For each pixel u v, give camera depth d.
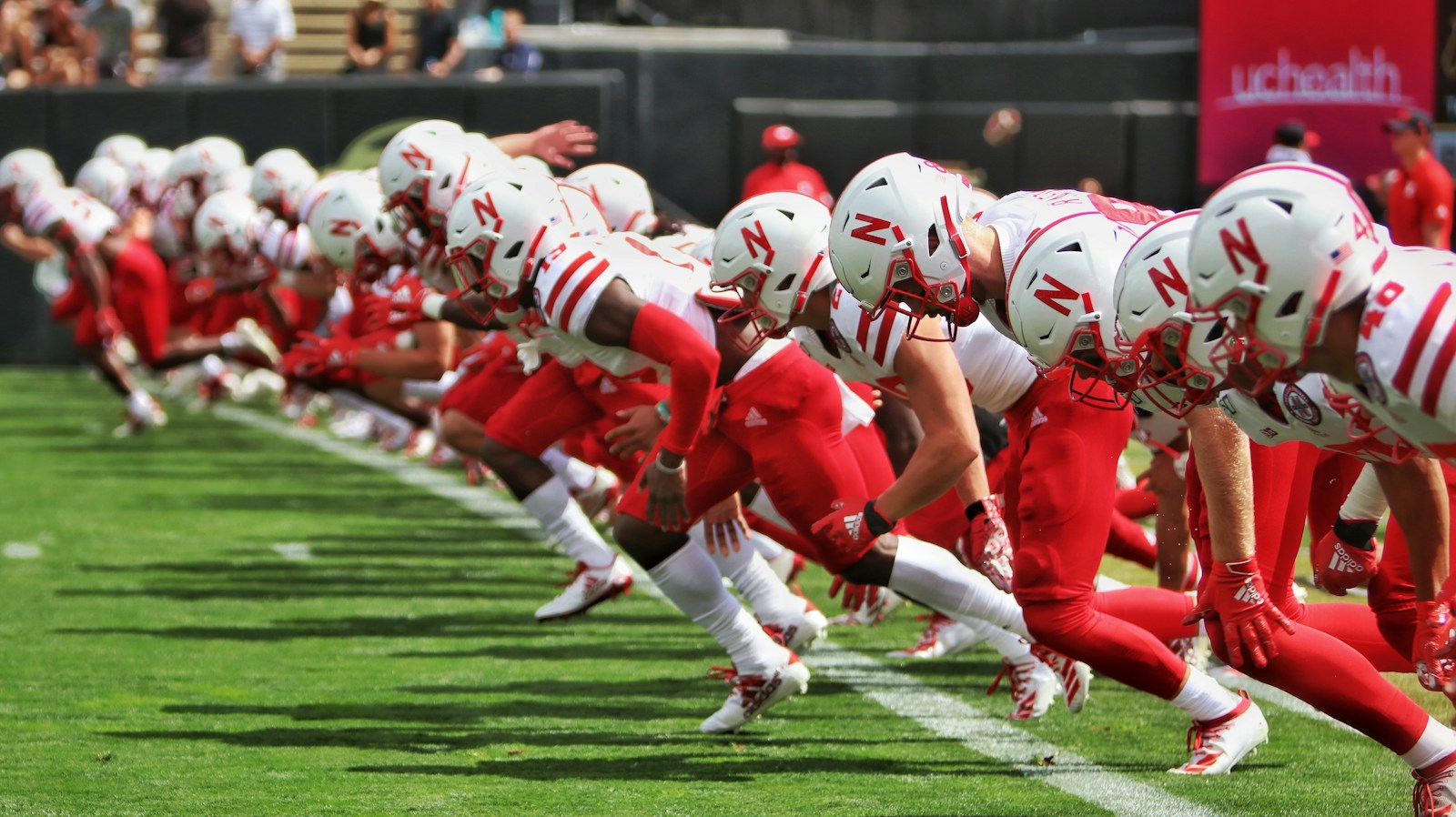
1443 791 12.35
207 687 18.09
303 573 24.94
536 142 21.86
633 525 15.83
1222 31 47.62
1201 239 9.77
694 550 15.94
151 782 14.38
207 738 15.95
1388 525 13.85
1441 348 9.37
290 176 28.47
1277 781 14.08
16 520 29.47
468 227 15.62
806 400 15.77
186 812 13.48
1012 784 14.12
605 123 50.50
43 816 13.38
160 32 59.25
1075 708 15.83
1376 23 45.59
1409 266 9.67
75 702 17.41
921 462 14.10
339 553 26.59
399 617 21.97
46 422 44.00
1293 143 38.41
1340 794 13.62
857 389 17.48
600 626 21.48
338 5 64.06
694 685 18.22
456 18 61.62
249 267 34.56
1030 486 13.77
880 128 52.72
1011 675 16.72
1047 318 12.16
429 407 32.19
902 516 14.39
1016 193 13.09
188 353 40.62
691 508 16.36
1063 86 52.03
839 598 23.12
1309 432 11.12
